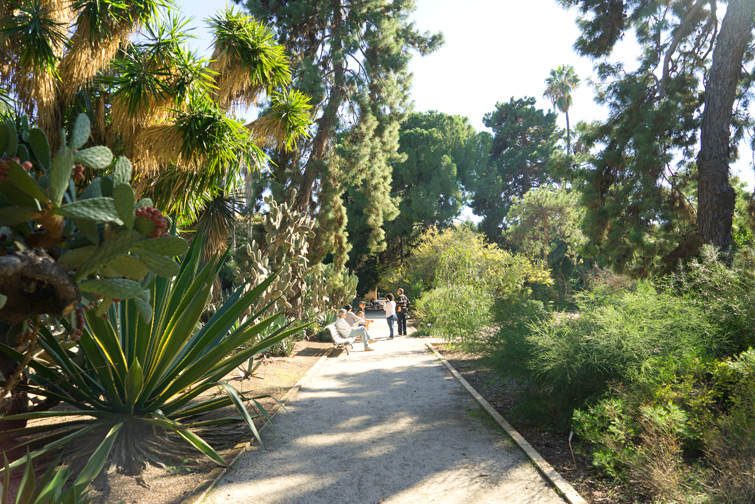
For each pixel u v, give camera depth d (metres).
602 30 14.56
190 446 4.73
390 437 5.20
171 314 4.54
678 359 4.70
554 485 3.85
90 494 3.71
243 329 4.70
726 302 5.58
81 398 4.52
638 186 13.94
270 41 8.17
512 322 6.46
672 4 13.55
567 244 30.25
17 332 2.71
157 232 2.31
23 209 2.10
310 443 5.03
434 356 10.73
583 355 4.96
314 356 11.09
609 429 3.96
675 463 3.59
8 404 4.17
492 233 44.19
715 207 10.38
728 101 10.45
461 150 42.75
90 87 6.61
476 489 3.86
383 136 19.25
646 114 13.28
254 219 14.64
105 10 5.70
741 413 3.83
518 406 5.59
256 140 9.31
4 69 5.36
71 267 2.30
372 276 38.78
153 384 4.46
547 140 48.66
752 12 10.20
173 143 6.57
